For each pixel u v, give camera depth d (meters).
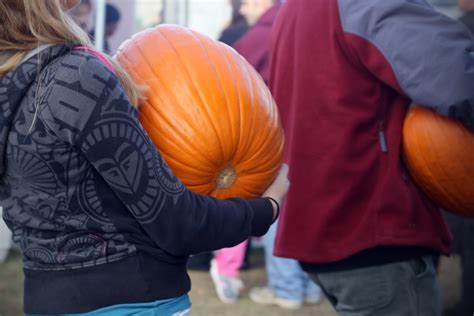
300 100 1.97
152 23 5.96
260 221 1.49
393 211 1.85
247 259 5.30
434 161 1.85
